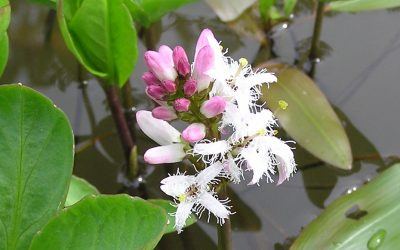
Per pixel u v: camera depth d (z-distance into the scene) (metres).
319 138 0.25
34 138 0.19
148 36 0.30
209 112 0.16
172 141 0.17
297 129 0.26
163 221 0.18
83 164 0.29
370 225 0.22
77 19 0.23
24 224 0.19
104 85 0.27
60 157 0.19
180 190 0.17
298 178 0.27
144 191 0.28
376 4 0.27
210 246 0.26
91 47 0.24
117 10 0.23
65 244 0.18
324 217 0.22
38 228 0.19
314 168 0.27
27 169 0.19
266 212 0.26
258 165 0.16
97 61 0.25
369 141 0.28
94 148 0.29
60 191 0.19
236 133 0.16
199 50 0.16
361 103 0.29
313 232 0.22
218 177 0.17
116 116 0.28
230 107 0.16
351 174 0.27
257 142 0.16
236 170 0.16
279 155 0.17
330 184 0.27
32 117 0.19
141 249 0.18
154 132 0.17
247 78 0.17
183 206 0.17
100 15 0.23
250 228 0.26
